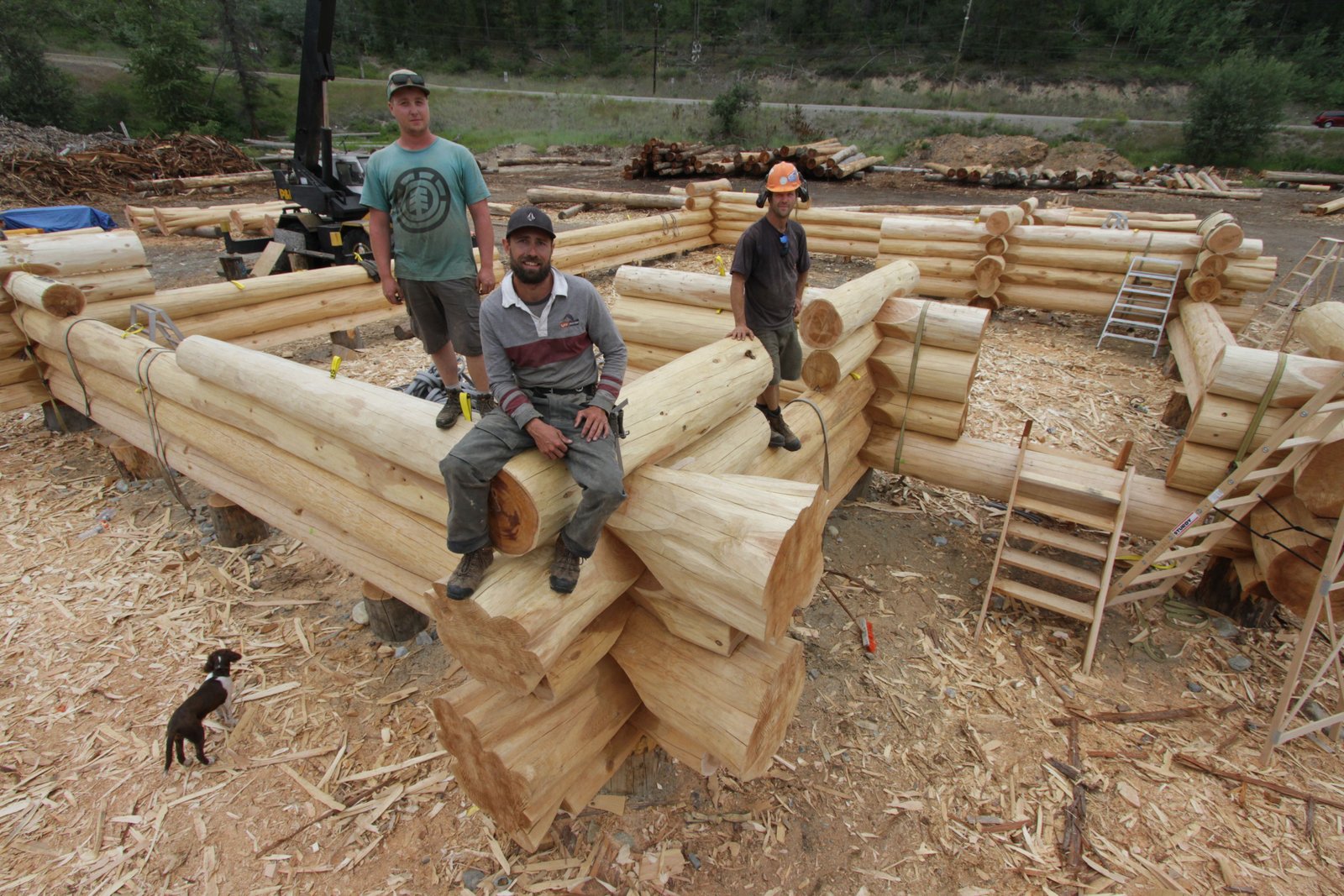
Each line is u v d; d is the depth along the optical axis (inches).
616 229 523.5
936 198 829.2
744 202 605.6
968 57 2034.9
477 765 115.3
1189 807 140.3
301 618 183.8
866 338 207.8
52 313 241.6
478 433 97.3
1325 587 139.6
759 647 122.0
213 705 143.8
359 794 137.1
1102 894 123.6
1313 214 746.2
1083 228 423.2
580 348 101.7
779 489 112.8
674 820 134.7
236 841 128.0
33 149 851.4
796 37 2367.1
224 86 1637.6
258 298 319.9
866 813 137.8
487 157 1183.6
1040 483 195.8
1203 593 195.2
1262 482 163.9
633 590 124.5
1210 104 1120.8
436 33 2463.1
